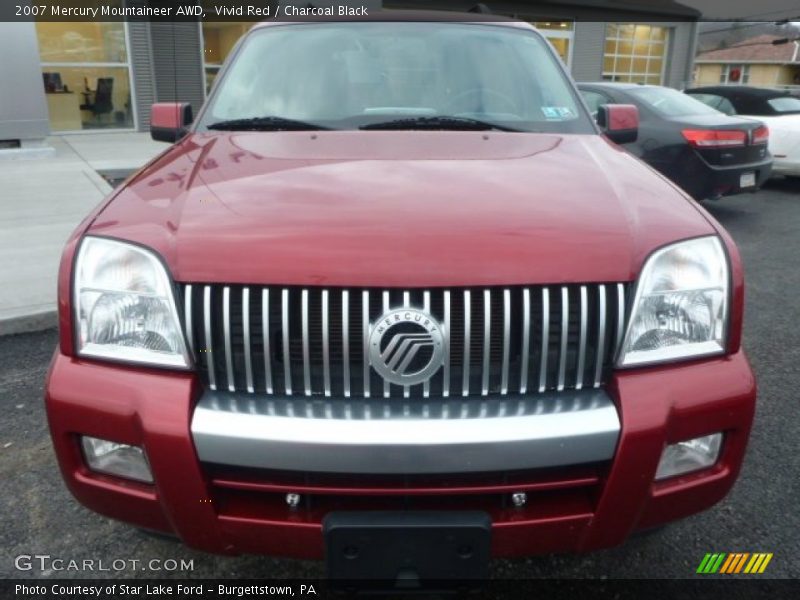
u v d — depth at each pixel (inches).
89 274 66.1
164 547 85.9
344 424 59.9
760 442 108.9
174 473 61.4
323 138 95.3
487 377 62.6
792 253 234.7
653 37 791.1
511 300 62.2
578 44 717.3
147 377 63.4
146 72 470.9
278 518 62.9
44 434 109.8
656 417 62.1
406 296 61.1
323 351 61.7
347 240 63.4
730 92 361.1
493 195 72.4
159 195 75.4
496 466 59.9
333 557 61.9
